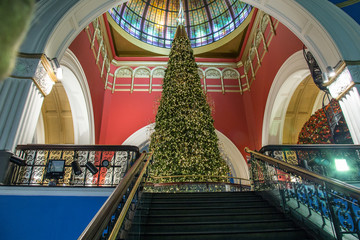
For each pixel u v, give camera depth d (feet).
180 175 24.45
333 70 19.49
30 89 17.60
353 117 18.22
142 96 47.39
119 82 48.44
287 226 12.32
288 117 41.01
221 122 46.16
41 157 17.38
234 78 50.47
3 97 16.97
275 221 12.36
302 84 37.14
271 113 38.14
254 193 18.31
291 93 35.65
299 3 21.58
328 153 17.63
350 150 17.26
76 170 16.14
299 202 13.16
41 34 19.24
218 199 16.75
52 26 19.69
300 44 29.09
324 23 20.24
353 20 20.39
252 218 13.23
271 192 15.81
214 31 52.75
